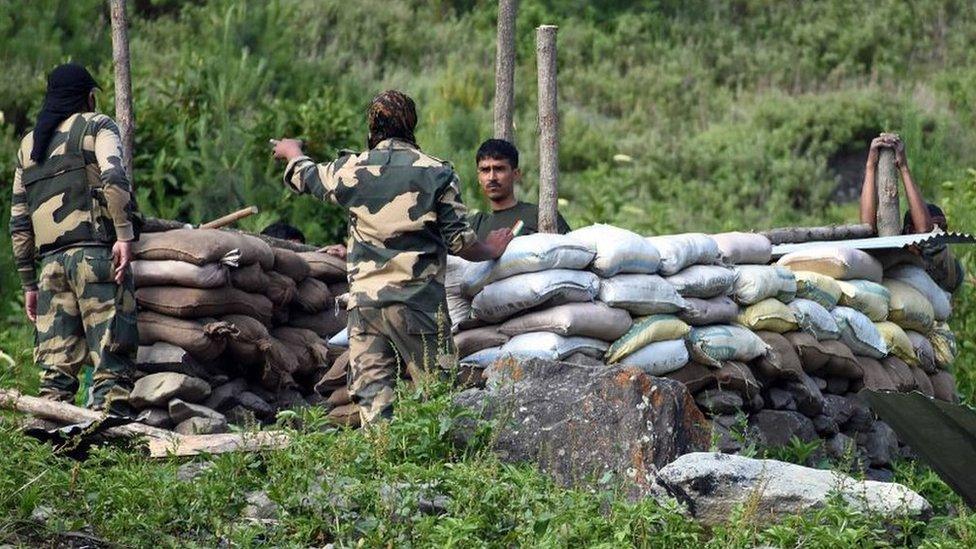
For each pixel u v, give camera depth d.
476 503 21.33
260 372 28.88
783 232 34.12
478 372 26.41
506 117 34.88
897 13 102.00
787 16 101.88
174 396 26.66
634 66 91.94
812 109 83.62
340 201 25.39
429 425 23.47
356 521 21.38
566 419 24.50
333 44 79.62
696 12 101.06
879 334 30.94
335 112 56.28
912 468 28.62
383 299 24.83
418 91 75.00
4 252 48.12
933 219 35.22
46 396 26.27
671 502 21.84
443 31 88.31
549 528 21.03
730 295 28.73
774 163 77.31
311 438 23.19
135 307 26.33
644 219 65.81
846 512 21.70
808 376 29.41
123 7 34.62
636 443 24.03
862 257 31.28
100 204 26.16
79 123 26.33
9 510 21.14
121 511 21.23
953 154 81.69
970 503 19.89
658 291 26.80
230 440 24.09
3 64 61.97
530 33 91.69
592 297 26.30
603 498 22.48
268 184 53.09
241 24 68.19
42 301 26.42
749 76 92.81
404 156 25.25
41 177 26.28
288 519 21.36
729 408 27.34
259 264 28.75
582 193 70.00
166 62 67.44
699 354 27.22
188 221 51.66
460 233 24.94
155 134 52.12
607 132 79.94
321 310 31.31
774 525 22.03
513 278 25.98
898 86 92.94
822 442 28.81
